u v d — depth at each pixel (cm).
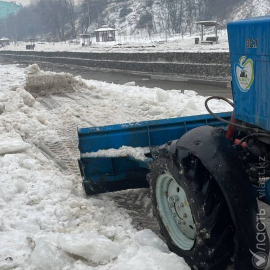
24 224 418
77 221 434
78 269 338
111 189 500
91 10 7988
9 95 1060
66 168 645
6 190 495
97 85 1628
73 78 1433
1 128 808
